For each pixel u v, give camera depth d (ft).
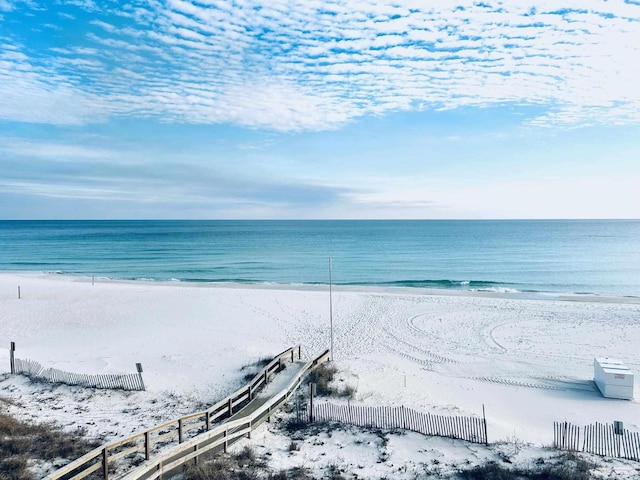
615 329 112.88
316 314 128.88
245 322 119.34
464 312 131.34
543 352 95.55
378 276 219.20
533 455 47.60
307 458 46.57
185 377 73.26
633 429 58.70
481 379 80.07
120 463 42.29
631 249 351.67
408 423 55.42
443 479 42.16
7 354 84.89
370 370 79.97
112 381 69.51
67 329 111.34
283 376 72.13
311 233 582.35
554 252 328.08
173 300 147.02
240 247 375.86
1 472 38.88
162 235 539.70
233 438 49.75
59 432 50.60
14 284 178.60
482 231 616.80
